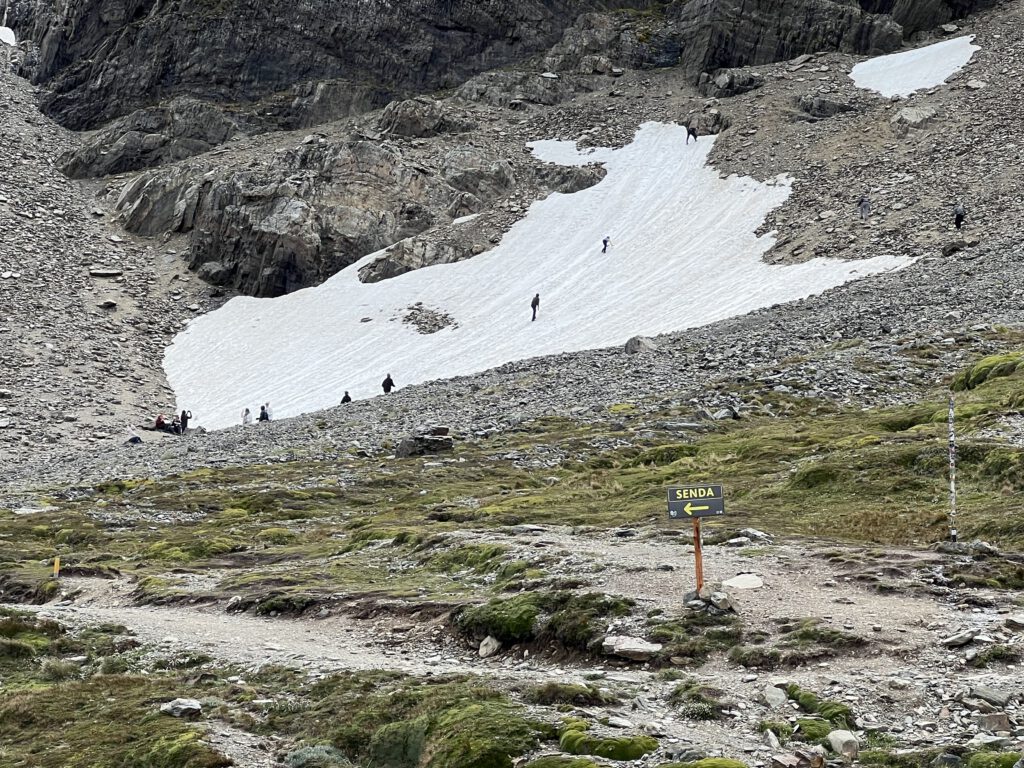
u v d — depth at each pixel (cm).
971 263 6531
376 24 13638
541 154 11262
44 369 8069
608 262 9088
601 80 12688
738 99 11594
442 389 6334
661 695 1423
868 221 8256
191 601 2434
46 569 3023
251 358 8688
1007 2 12681
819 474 2823
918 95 10550
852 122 10394
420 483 3947
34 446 6662
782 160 10062
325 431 5631
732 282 7994
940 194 8300
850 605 1673
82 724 1585
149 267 10525
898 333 5319
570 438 4366
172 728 1493
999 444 2778
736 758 1197
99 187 12112
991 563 1844
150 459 5425
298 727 1486
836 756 1198
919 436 3128
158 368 8700
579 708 1373
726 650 1552
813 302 6588
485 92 12512
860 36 12312
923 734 1228
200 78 13575
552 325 8038
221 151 12175
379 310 9088
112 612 2394
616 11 14025
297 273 10038
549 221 10069
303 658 1814
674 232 9356
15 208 10969
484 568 2269
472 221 10312
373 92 13150
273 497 3894
